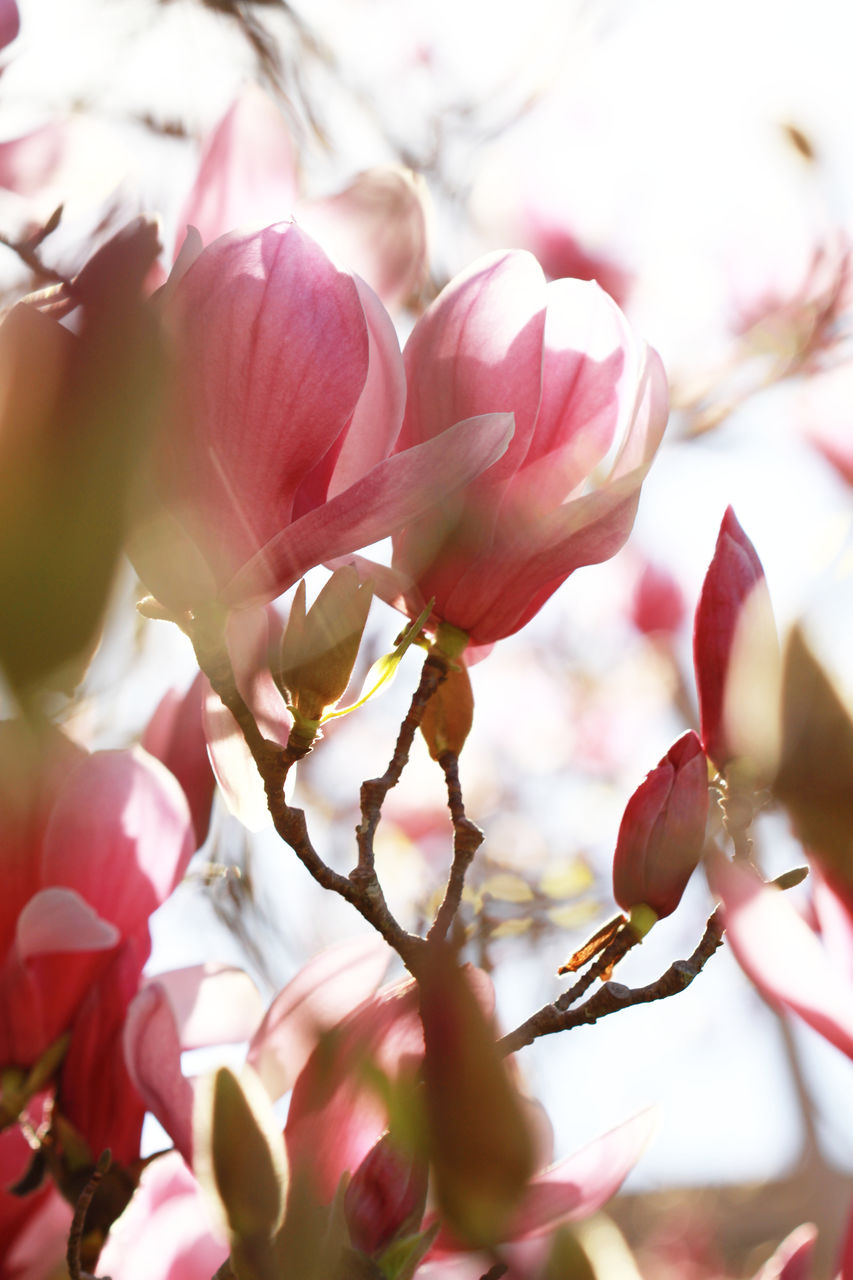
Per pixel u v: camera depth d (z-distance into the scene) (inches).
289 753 31.9
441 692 34.3
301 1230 29.3
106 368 14.9
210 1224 34.3
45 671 13.3
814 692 20.1
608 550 33.1
